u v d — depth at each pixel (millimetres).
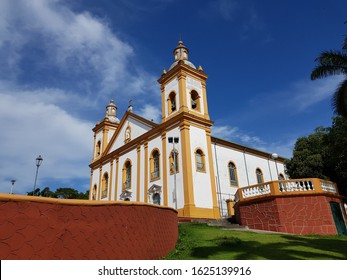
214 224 15367
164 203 20312
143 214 6777
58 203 4363
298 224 12773
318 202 13094
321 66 14891
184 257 7832
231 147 26953
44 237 4031
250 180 27266
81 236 4645
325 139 20406
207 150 21594
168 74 24000
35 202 4027
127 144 26641
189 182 18969
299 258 7449
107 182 29406
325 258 7430
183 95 22031
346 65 14594
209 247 9016
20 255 3674
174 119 21531
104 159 30531
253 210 14297
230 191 24344
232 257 7688
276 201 13328
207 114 23047
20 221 3775
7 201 3691
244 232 12141
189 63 24469
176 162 20500
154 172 22797
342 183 20438
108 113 35750
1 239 3525
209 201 19688
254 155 29547
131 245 5969
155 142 23312
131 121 27781
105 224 5246
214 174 21812
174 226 9531
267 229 13375
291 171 22812
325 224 12711
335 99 14633
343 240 10539
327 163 20703
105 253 5078
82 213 4773
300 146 23297
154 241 7215
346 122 17672
